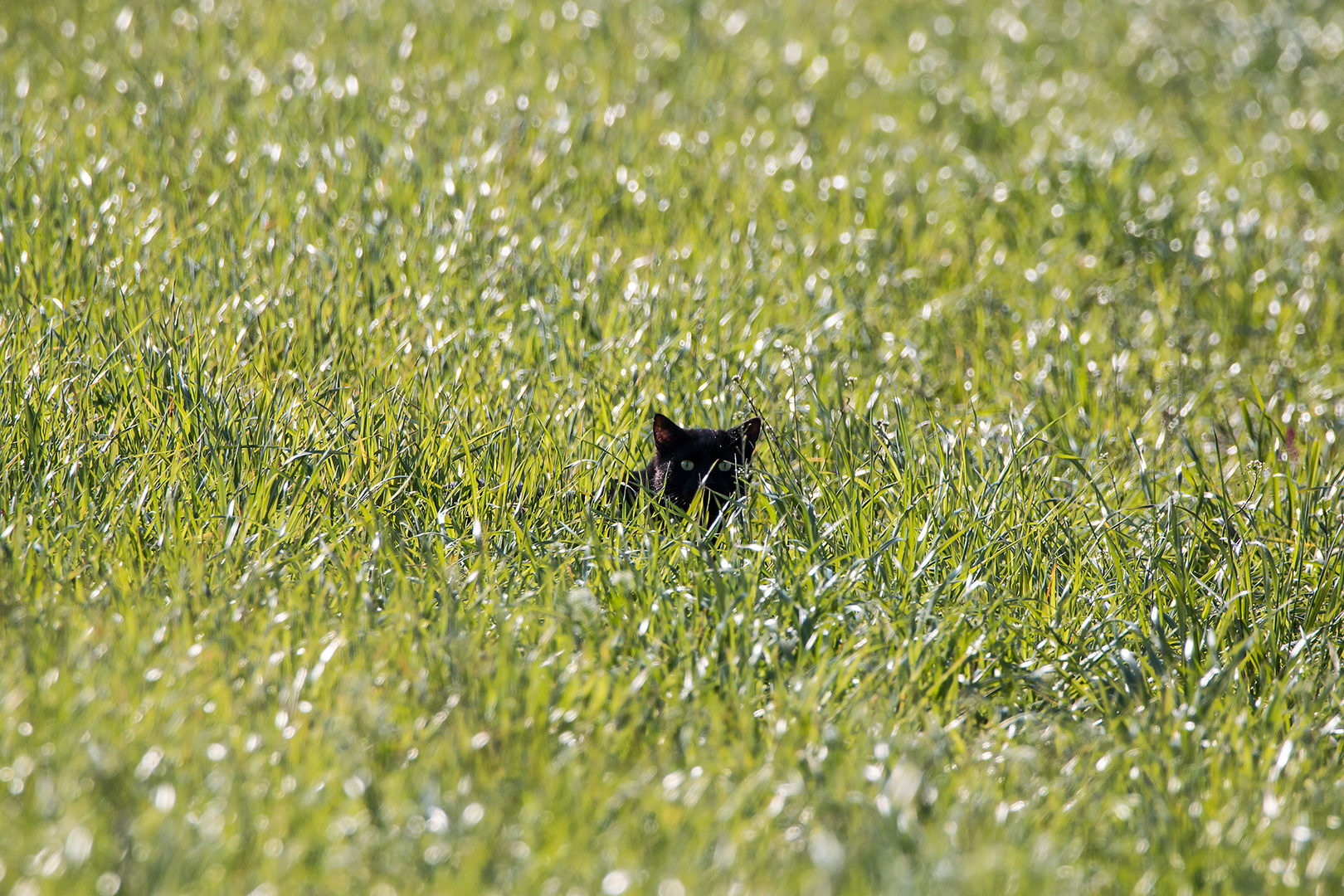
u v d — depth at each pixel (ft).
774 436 43.65
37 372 40.22
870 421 45.44
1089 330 61.57
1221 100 107.14
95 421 40.06
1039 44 123.85
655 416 43.70
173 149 69.56
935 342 60.39
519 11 111.96
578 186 72.43
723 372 50.62
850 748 28.60
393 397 42.96
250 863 22.86
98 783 23.88
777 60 108.99
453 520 38.40
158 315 48.93
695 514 41.37
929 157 85.46
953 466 42.11
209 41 92.17
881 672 31.65
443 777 26.09
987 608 34.27
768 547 35.99
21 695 25.61
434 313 53.36
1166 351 60.44
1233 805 27.61
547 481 40.55
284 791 24.84
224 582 32.24
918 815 26.78
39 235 54.60
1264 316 66.59
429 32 103.19
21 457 37.06
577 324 53.78
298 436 40.42
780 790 26.18
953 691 31.78
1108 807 27.53
